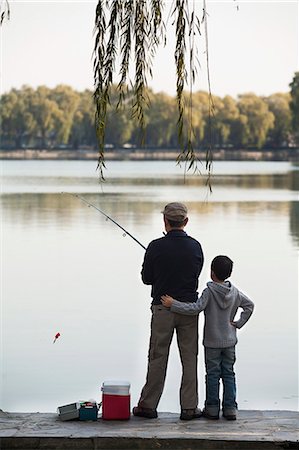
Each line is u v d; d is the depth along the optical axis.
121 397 11.52
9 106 155.75
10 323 23.92
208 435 10.80
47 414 11.81
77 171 130.25
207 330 11.67
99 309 26.12
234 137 151.12
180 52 9.38
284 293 29.06
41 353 20.38
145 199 73.25
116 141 146.75
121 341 21.80
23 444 10.66
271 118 149.62
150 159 152.00
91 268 35.03
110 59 9.47
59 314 25.27
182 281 11.66
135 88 9.48
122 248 41.59
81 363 19.50
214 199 74.25
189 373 11.66
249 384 17.72
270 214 60.62
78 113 156.00
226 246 42.38
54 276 32.84
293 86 141.62
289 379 18.02
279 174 121.50
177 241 11.76
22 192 81.94
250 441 10.61
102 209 63.78
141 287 30.41
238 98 149.62
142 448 10.67
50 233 48.22
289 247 41.88
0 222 54.50
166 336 11.66
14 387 17.42
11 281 31.62
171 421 11.51
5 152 161.75
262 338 22.02
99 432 10.87
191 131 9.41
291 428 11.15
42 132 160.00
